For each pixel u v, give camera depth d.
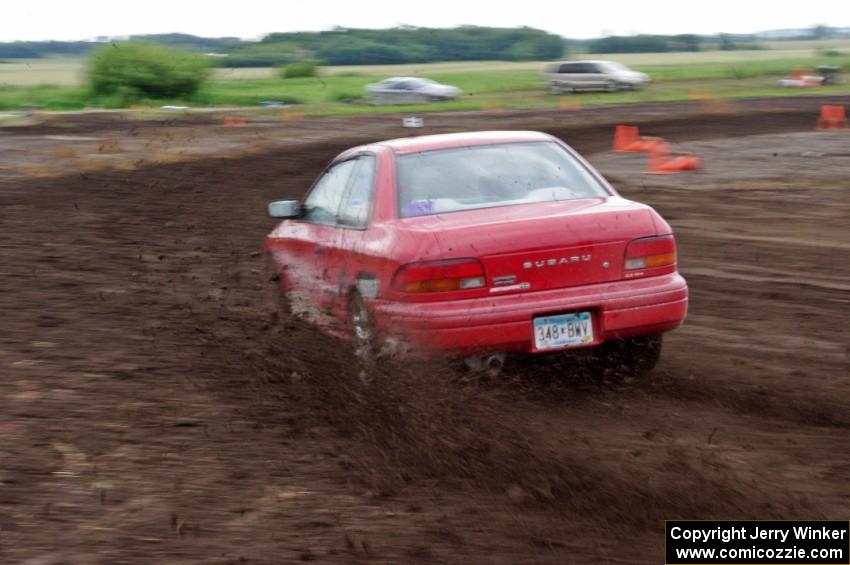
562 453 5.11
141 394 6.11
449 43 189.38
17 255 11.60
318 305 7.07
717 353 7.24
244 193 18.33
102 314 8.38
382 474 4.82
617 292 5.96
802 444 5.30
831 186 17.17
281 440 5.30
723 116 36.72
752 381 6.50
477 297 5.76
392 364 5.91
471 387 5.95
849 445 5.29
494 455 5.06
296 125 38.47
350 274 6.42
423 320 5.70
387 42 190.75
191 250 12.08
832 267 10.52
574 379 6.51
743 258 11.23
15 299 9.02
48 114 49.81
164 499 4.53
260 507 4.43
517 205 6.24
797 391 6.27
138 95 65.81
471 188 6.33
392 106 53.59
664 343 7.57
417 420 5.55
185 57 67.50
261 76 127.75
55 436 5.37
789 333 7.80
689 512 4.38
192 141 31.33
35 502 4.50
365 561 3.90
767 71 93.12
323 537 4.13
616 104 47.66
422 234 5.81
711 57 177.00
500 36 191.25
